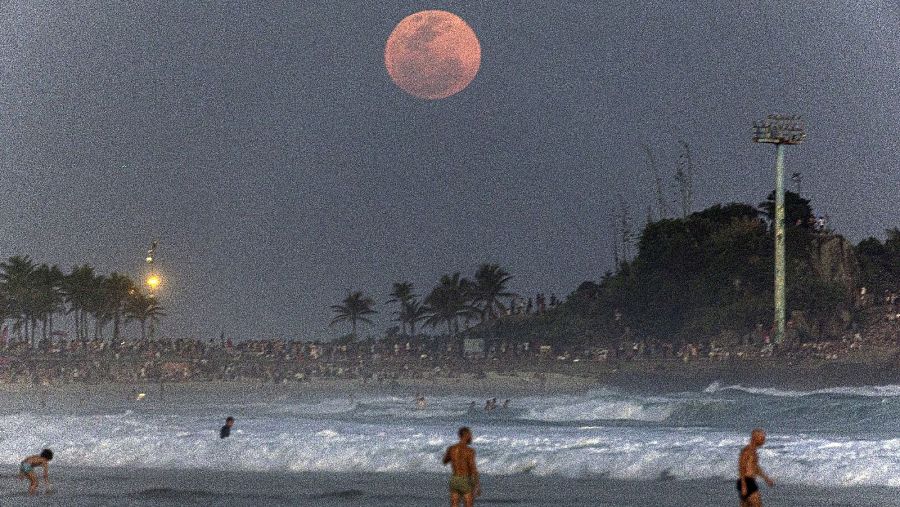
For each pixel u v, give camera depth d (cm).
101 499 15350
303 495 15600
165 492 15988
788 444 19288
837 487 15688
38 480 17725
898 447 18212
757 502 12375
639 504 14488
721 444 19612
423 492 15762
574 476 17438
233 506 14612
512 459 18300
